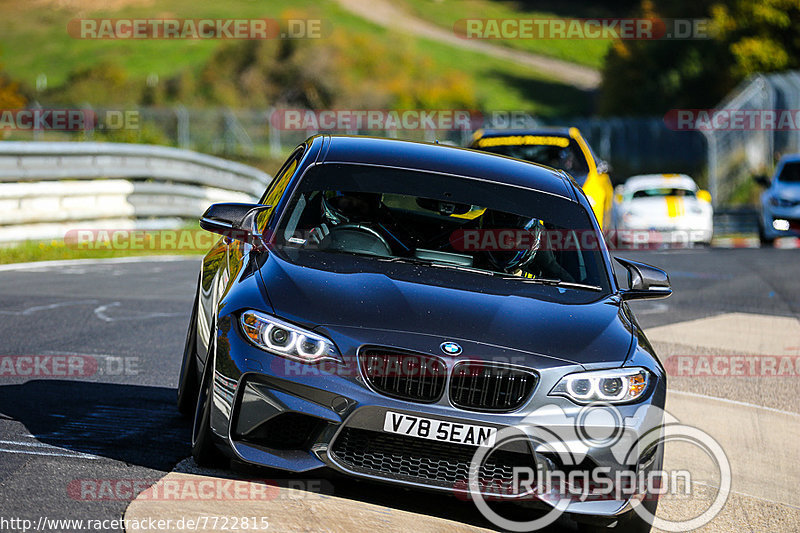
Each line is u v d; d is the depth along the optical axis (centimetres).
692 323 3941
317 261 1794
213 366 1642
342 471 1552
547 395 1578
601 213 4678
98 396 2211
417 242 1959
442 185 2047
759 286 5097
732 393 2867
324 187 2003
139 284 4184
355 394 1543
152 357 2695
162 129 13788
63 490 1546
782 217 7569
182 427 1995
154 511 1482
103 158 5734
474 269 1867
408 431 1540
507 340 1617
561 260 1967
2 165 5019
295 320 1595
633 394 1630
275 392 1562
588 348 1653
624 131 17075
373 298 1669
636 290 2027
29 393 2183
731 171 13250
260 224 1959
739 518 1859
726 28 16862
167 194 6284
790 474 2162
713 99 17050
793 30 16175
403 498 1697
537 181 2166
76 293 3769
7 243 5022
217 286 1848
